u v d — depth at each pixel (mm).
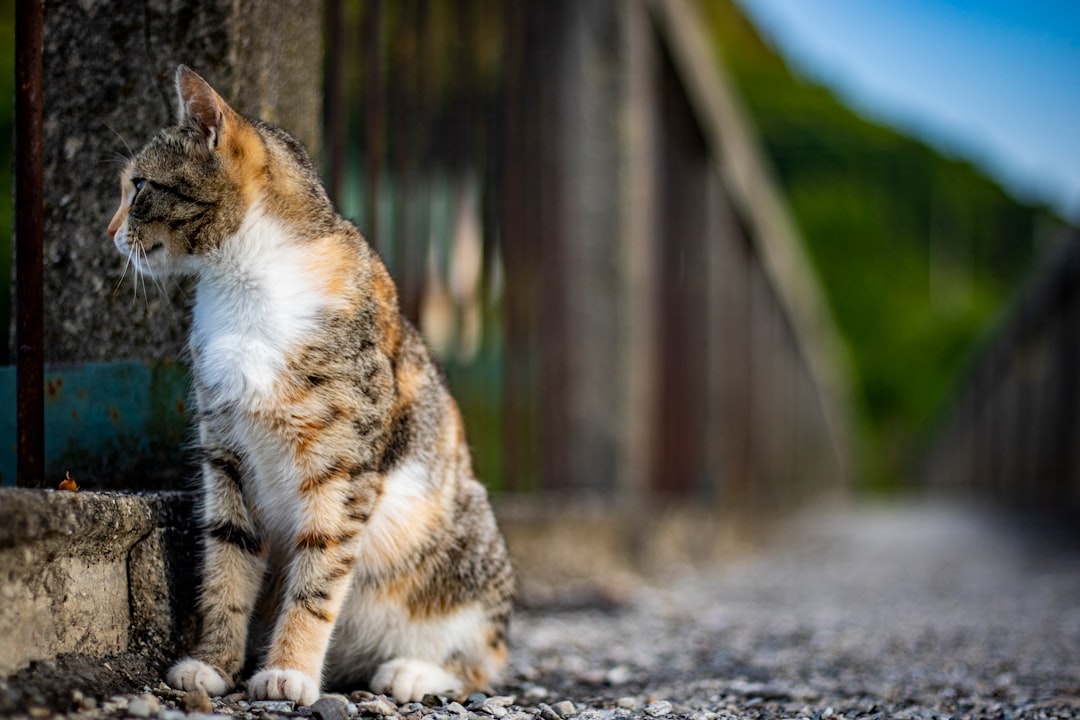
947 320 18172
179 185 1891
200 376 1889
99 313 2014
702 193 4980
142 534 1833
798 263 8008
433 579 1966
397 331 1952
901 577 4152
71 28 2020
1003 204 21188
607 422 3330
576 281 3312
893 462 17094
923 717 1926
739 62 18203
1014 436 9000
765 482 6988
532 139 3059
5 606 1692
